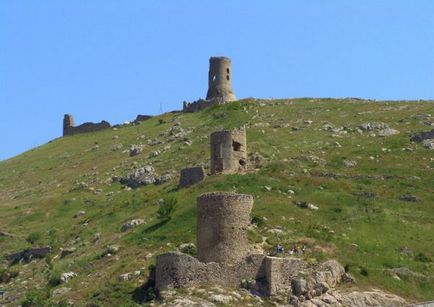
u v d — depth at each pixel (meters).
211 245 99.12
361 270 106.69
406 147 166.88
